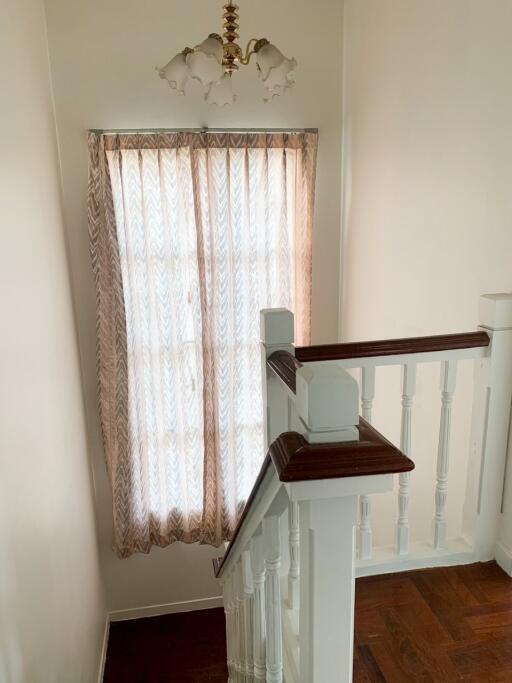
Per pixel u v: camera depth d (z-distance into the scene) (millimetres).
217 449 3705
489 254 2061
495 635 1676
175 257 3494
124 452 3604
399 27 2672
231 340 3631
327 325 3943
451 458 2379
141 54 3297
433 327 2520
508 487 1951
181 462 3775
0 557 1582
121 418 3559
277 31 3402
